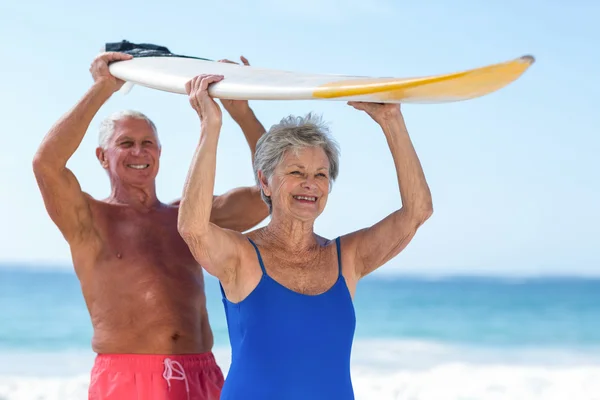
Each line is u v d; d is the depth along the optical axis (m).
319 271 3.59
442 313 25.47
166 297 4.19
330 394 3.43
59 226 4.18
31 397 12.12
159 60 4.43
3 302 25.81
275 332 3.42
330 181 3.73
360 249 3.80
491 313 25.67
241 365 3.44
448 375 14.50
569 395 12.69
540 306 27.88
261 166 3.66
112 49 4.66
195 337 4.24
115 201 4.42
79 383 13.12
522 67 2.90
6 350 17.11
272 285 3.48
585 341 19.72
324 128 3.69
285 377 3.39
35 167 4.08
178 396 4.09
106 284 4.17
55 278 36.50
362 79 3.45
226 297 3.59
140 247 4.26
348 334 3.54
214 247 3.46
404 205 3.73
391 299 29.34
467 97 3.14
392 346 18.75
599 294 31.84
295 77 3.72
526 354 17.75
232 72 3.98
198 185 3.41
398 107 3.66
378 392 12.98
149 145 4.38
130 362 4.09
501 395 12.70
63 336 19.05
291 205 3.55
